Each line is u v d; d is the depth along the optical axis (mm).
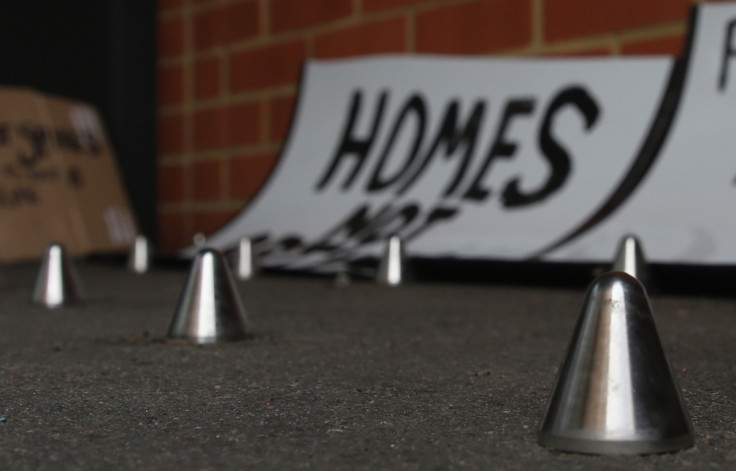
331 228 5520
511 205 4930
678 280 3930
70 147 7129
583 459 1336
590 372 1375
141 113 7699
